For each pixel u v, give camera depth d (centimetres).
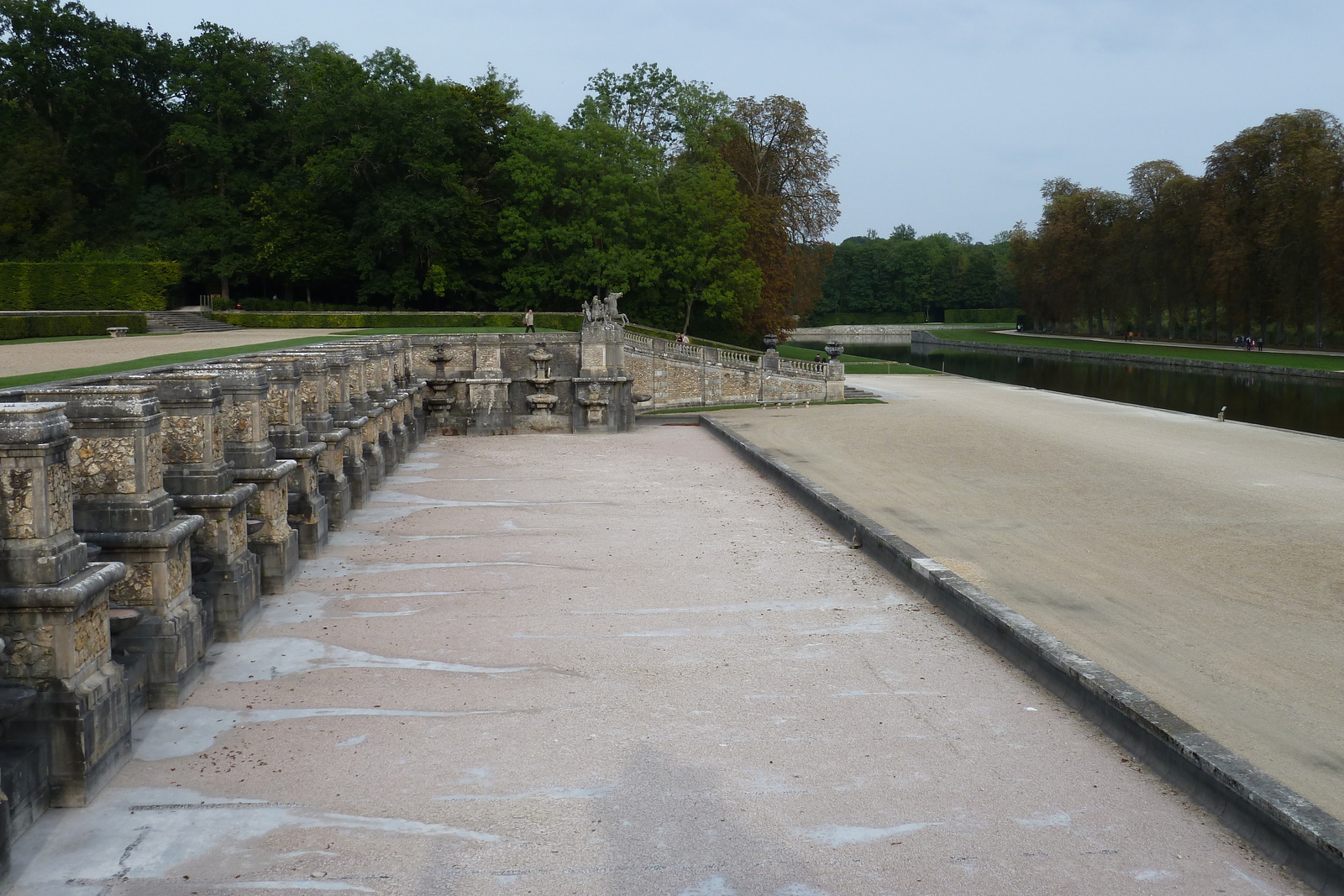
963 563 2147
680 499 2783
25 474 970
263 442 1767
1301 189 10681
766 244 9500
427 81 8419
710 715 1220
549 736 1155
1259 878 858
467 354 4719
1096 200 15425
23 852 898
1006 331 19800
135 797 1005
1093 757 1104
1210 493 3066
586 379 4703
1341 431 5500
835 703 1262
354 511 2558
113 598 1236
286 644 1491
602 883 845
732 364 6359
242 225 8806
